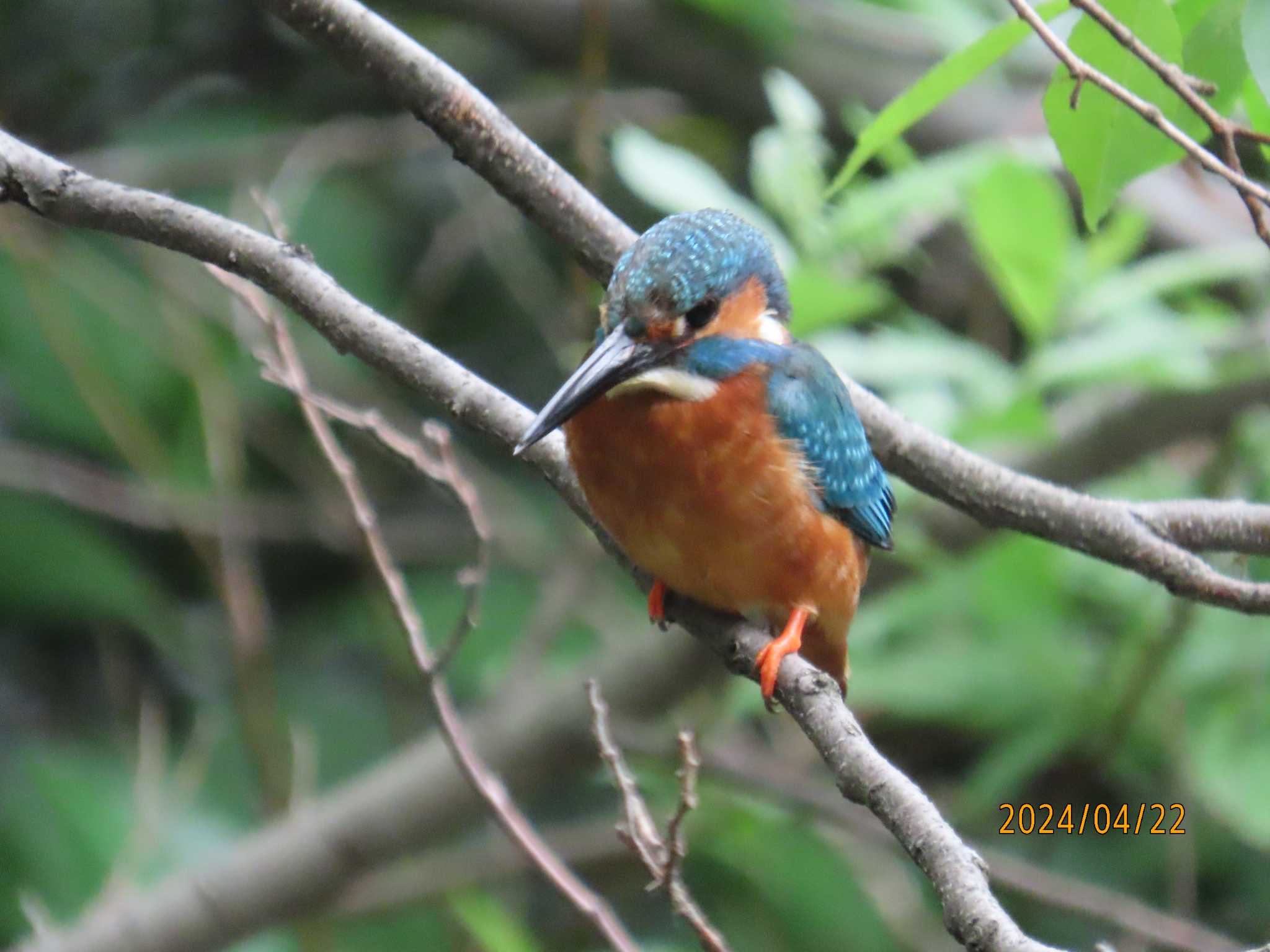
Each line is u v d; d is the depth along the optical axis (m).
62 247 12.14
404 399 13.62
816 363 6.85
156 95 13.51
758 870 11.11
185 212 6.23
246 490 13.23
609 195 13.27
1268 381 9.88
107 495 12.16
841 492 6.82
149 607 12.28
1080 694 10.13
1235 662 10.12
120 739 12.05
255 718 11.11
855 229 8.77
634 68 13.38
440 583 12.57
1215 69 5.60
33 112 13.34
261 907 10.48
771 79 9.32
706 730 11.06
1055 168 11.23
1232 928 11.08
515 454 6.20
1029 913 11.49
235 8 13.47
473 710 11.44
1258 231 5.06
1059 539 6.81
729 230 6.72
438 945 11.56
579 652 12.37
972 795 10.51
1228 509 6.82
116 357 12.17
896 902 11.80
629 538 6.67
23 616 12.23
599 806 13.43
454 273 13.20
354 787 10.82
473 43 14.27
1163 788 10.55
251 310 7.82
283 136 12.82
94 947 10.13
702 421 6.42
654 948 9.56
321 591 13.18
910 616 10.39
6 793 11.41
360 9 6.48
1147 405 10.11
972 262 12.24
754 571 6.64
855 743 5.39
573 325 11.10
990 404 9.12
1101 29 5.46
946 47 10.99
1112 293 9.25
